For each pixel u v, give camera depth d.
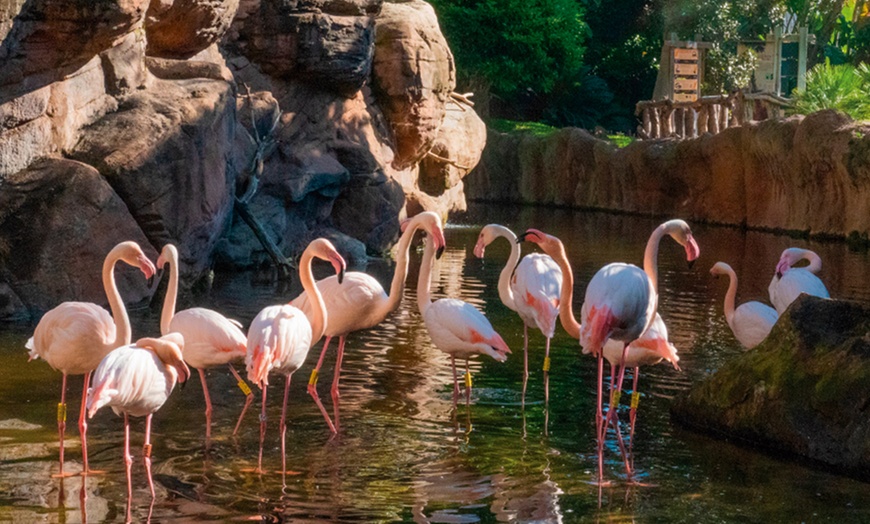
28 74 11.38
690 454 6.93
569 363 9.54
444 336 7.70
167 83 13.71
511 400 8.16
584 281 14.73
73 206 11.36
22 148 11.38
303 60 17.06
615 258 17.56
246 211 15.20
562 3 34.69
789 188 22.61
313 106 17.69
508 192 32.53
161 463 6.39
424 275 8.13
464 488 6.07
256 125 15.69
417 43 19.78
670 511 5.77
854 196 20.55
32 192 11.28
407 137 20.11
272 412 7.65
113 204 11.68
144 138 12.22
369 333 10.67
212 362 6.94
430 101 20.14
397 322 11.32
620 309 6.46
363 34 17.64
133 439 6.89
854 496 6.10
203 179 13.02
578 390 8.55
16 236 11.11
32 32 11.22
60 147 11.91
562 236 21.31
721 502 5.95
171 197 12.42
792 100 29.73
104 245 11.57
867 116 27.59
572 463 6.63
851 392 6.78
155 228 12.23
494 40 32.69
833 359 7.02
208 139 13.13
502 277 8.61
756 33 40.22
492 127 34.56
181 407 7.71
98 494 5.78
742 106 28.42
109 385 5.52
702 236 21.89
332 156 17.73
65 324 6.67
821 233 21.56
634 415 6.90
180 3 13.90
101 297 11.53
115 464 6.34
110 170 11.87
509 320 11.59
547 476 6.35
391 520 5.51
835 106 27.75
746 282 14.88
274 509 5.61
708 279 15.20
